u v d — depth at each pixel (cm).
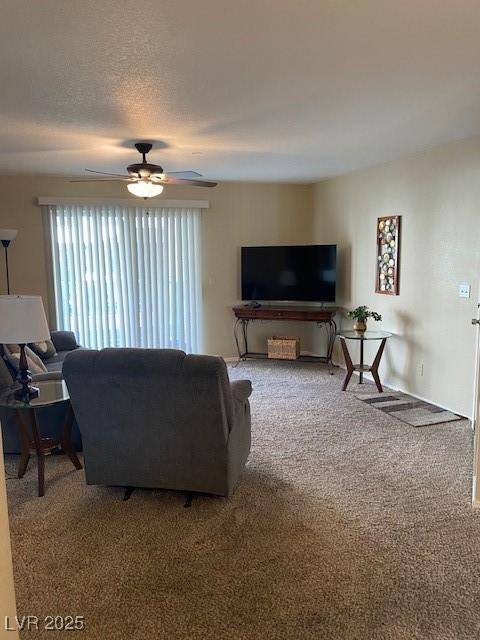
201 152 452
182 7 182
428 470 328
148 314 626
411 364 495
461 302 425
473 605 202
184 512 276
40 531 259
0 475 108
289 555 236
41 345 476
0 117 326
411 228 483
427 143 425
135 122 342
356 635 186
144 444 282
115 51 222
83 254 594
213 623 193
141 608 202
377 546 243
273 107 311
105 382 266
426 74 255
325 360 643
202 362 257
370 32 206
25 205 572
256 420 427
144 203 605
